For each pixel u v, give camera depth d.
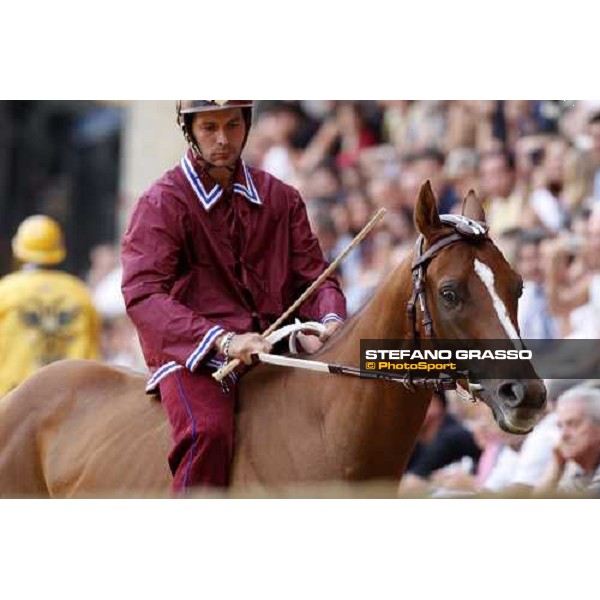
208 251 8.95
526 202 16.03
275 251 9.17
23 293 14.78
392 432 8.31
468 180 16.75
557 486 12.74
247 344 8.48
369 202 17.44
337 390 8.44
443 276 7.98
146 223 8.85
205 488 8.56
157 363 8.91
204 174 8.97
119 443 9.14
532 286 15.27
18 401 9.77
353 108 18.19
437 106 17.36
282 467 8.48
